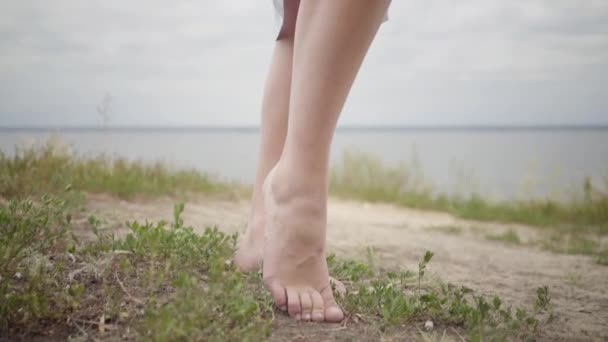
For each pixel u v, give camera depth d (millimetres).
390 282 1881
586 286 2293
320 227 1461
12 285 1411
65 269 1590
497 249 3625
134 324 1265
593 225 6090
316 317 1405
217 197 4594
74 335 1212
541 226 5957
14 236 1633
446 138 125812
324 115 1363
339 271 1899
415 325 1457
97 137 4176
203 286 1516
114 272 1595
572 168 11883
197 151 31562
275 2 1866
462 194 7965
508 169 24781
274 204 1482
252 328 1263
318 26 1292
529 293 2047
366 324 1427
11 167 3248
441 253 2996
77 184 3404
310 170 1431
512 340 1412
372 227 4234
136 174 4316
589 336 1504
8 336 1180
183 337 1156
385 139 113812
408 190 8102
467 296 1899
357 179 8266
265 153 1861
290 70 1851
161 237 1756
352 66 1305
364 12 1236
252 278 1669
